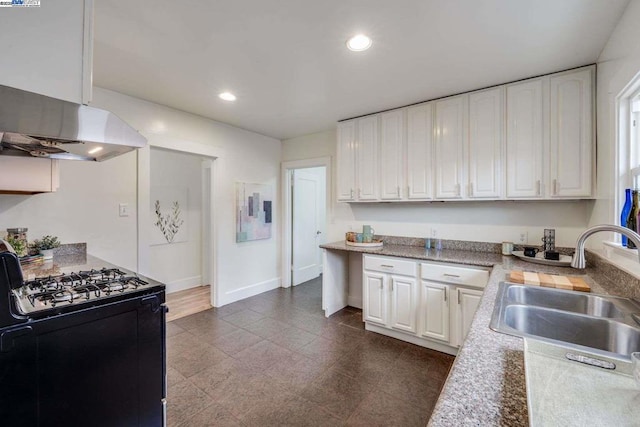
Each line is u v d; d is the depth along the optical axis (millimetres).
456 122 2646
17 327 1102
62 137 1252
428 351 2541
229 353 2490
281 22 1668
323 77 2350
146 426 1455
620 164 1702
